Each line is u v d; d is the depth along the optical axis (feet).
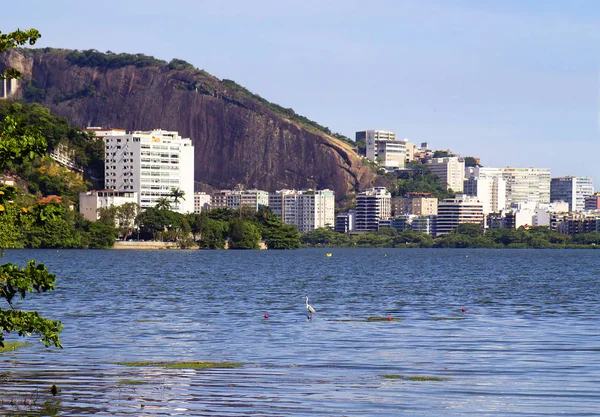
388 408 200.54
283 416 193.16
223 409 199.82
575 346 297.33
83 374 240.32
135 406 202.18
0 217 170.19
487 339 316.40
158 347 292.61
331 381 231.30
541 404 204.64
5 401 206.59
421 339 316.40
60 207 172.45
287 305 468.34
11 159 166.61
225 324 365.61
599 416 193.26
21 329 168.55
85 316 394.93
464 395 214.07
